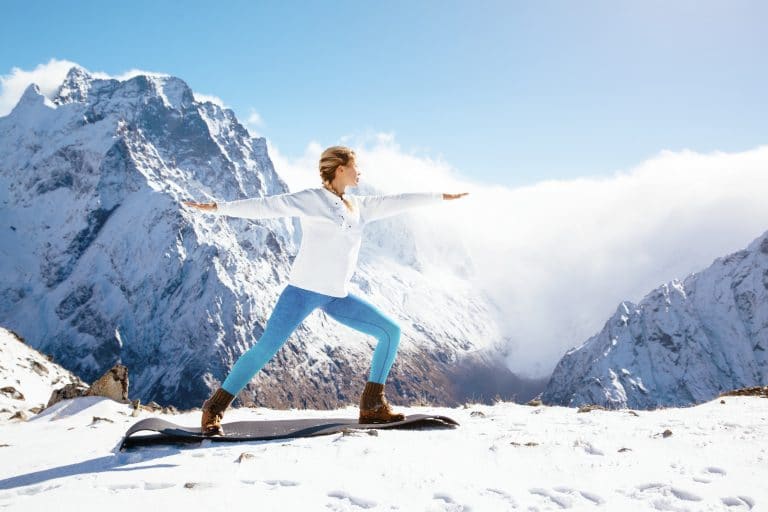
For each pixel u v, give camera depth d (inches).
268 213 196.5
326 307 213.9
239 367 195.9
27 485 147.6
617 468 140.7
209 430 191.5
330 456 156.3
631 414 251.1
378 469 142.1
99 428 260.7
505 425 221.8
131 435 190.5
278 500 119.3
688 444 165.8
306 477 135.3
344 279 205.3
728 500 114.3
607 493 121.6
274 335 198.4
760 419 205.0
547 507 114.0
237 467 145.8
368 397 219.0
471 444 171.9
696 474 133.6
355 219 205.8
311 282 199.5
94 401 382.3
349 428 199.2
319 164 206.7
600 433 189.2
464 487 127.3
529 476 135.9
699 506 111.6
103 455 179.9
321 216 198.5
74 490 127.9
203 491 125.3
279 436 190.1
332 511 113.6
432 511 113.9
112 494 123.6
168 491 126.0
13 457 191.3
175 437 186.7
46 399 657.6
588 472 138.1
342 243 201.9
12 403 495.5
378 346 219.0
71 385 412.2
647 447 164.6
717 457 149.6
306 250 201.0
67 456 184.7
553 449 161.2
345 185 207.5
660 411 262.8
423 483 130.5
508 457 154.3
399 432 197.8
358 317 213.0
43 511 111.2
